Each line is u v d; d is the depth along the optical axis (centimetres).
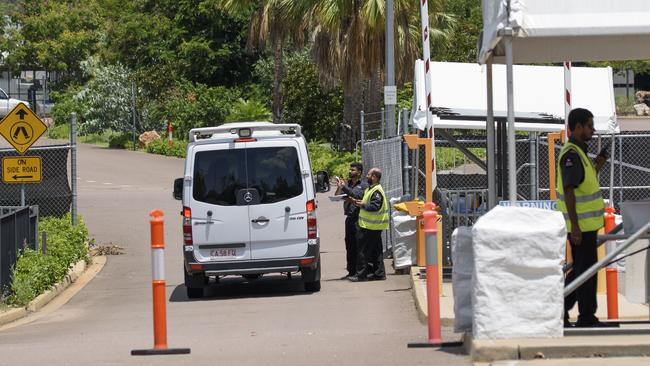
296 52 9181
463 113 2936
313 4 6159
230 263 2673
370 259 2939
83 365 1561
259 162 2691
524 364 1387
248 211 2673
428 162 2633
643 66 9869
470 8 10544
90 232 4191
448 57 7625
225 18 9725
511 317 1465
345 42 6000
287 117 8094
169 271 3353
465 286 1573
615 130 3347
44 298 2739
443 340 1709
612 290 1803
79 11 12125
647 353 1417
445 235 2681
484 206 2683
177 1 9856
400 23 5884
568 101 2631
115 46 9856
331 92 7925
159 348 1659
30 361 1630
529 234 1457
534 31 1580
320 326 2069
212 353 1655
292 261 2681
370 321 2127
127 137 8394
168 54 9581
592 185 1575
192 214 2678
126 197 5281
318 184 2964
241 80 9981
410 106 6894
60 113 10362
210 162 2691
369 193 2923
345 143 6625
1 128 3159
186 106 8475
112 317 2423
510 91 1603
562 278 1472
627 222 1589
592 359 1403
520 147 3759
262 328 2064
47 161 3656
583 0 1586
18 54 12056
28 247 2881
